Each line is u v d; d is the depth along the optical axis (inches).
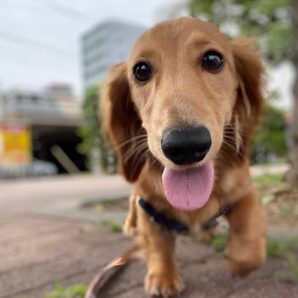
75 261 10.8
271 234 11.9
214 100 7.3
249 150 9.1
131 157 9.3
